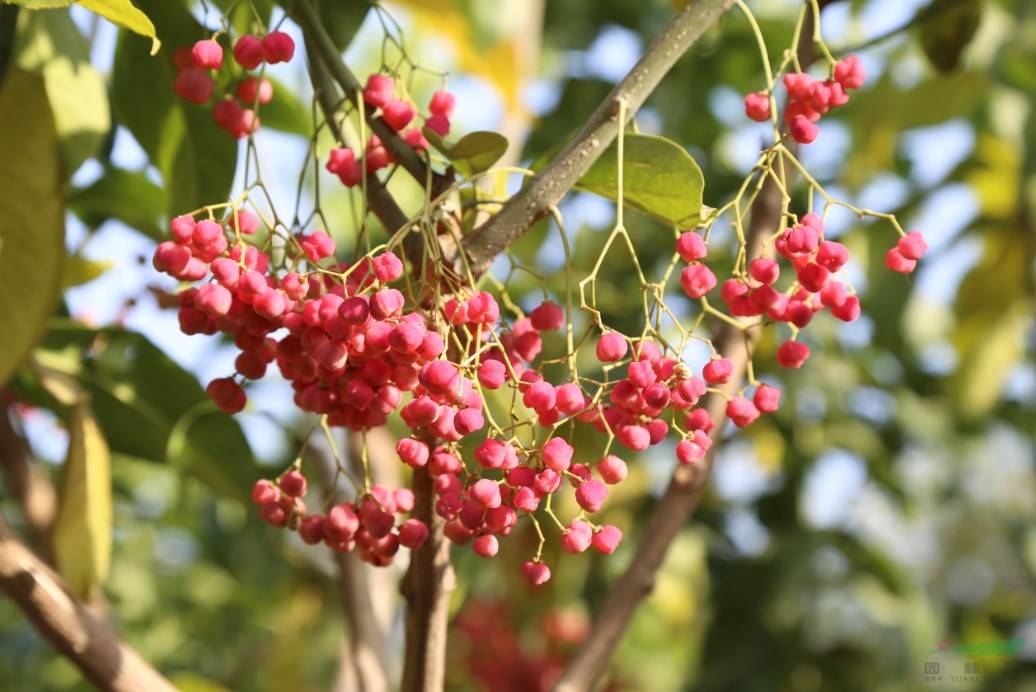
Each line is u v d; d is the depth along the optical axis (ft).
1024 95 4.34
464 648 5.34
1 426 2.81
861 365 4.71
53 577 2.32
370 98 2.28
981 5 2.98
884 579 4.51
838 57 2.75
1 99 2.44
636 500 4.61
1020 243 4.54
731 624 4.40
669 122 4.28
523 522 4.23
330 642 5.64
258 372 2.22
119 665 2.34
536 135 4.49
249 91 2.42
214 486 2.97
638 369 2.13
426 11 3.34
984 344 4.63
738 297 2.21
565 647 5.30
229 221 2.30
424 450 2.13
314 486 3.34
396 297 2.06
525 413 2.81
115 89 2.61
